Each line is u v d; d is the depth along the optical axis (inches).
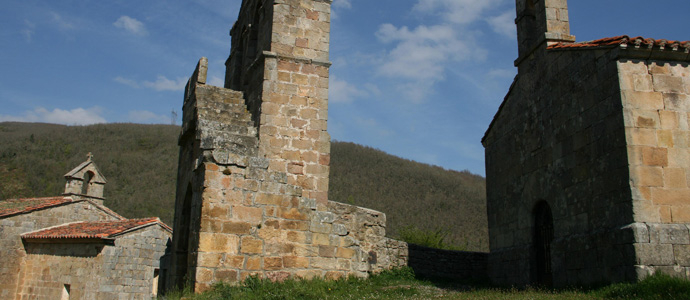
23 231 1001.5
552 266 532.7
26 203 1090.7
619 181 441.4
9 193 2305.6
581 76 508.1
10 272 970.7
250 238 470.3
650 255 410.9
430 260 698.2
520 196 620.4
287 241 487.2
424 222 2529.5
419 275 671.8
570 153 518.9
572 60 526.0
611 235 442.0
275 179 495.2
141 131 3887.8
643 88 451.2
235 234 464.4
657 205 426.6
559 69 549.6
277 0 609.3
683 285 370.6
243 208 473.4
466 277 711.7
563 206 526.0
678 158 440.5
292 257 486.3
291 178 564.4
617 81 452.4
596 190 473.1
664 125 445.4
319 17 624.7
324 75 609.0
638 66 456.4
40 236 957.2
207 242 451.5
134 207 2283.5
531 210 592.1
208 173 466.3
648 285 383.2
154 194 2511.1
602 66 476.1
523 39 637.3
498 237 672.4
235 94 629.0
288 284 461.4
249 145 502.6
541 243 581.0
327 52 616.4
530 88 609.9
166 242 981.8
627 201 429.7
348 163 3683.6
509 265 631.8
